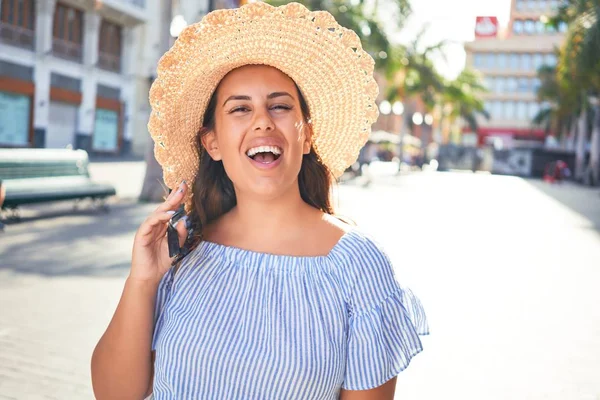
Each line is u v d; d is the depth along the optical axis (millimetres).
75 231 9039
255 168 1568
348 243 1538
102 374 1649
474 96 51156
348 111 1769
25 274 6254
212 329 1472
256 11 1605
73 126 34312
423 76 39250
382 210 14586
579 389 3846
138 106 41031
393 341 1508
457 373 4047
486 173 52531
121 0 35125
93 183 11133
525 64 77375
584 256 9180
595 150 37344
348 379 1479
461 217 14211
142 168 27391
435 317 5309
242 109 1613
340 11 24750
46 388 3598
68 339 4418
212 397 1453
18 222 9539
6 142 29578
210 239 1657
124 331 1603
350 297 1492
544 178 45906
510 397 3695
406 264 7680
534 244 10266
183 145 1811
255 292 1498
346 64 1700
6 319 4781
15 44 29562
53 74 31984
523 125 77562
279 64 1652
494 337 4828
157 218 1585
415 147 55250
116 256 7328
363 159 32812
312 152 1850
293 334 1449
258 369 1432
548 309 5762
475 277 7094
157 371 1547
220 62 1644
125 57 37781
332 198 1887
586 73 18688
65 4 32594
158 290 1639
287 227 1600
